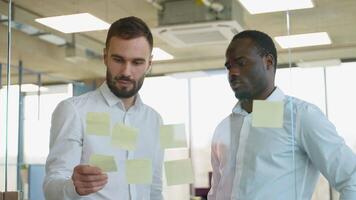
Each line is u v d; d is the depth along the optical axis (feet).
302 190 3.39
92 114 3.53
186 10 7.18
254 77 3.53
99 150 3.46
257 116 3.40
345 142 3.49
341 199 3.30
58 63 8.31
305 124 3.36
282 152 3.40
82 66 8.05
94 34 8.24
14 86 7.52
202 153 3.78
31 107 7.39
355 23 6.49
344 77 5.78
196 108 4.36
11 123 7.06
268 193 3.40
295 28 5.27
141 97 3.82
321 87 5.18
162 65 5.12
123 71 3.41
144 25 3.49
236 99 3.71
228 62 3.67
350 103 4.96
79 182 2.77
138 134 3.60
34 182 5.91
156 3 7.53
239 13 6.33
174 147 3.69
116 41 3.38
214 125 3.94
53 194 3.06
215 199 3.69
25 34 8.56
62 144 3.42
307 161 3.44
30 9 8.13
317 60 5.55
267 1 5.41
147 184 3.61
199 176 3.74
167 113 4.08
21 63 8.41
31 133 7.00
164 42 6.66
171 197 3.67
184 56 5.32
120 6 7.75
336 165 3.30
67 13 8.31
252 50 3.54
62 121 3.50
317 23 5.82
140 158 3.56
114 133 3.53
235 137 3.69
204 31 6.69
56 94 7.58
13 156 6.58
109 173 3.39
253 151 3.50
